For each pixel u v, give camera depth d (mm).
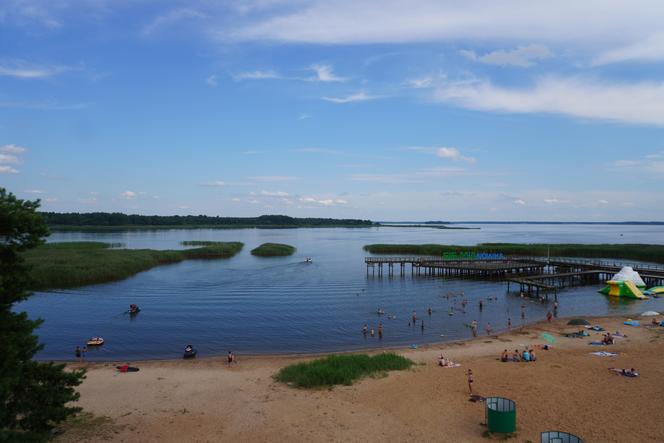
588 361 35875
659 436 22328
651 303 67125
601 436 22422
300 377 31453
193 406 27422
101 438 22891
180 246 149625
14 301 19500
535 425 23844
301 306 62844
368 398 28172
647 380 30719
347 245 174250
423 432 23328
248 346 44469
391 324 53469
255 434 23422
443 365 35438
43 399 19984
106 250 113875
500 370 33844
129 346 44125
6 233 18828
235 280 84625
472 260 98750
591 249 123000
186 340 46312
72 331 49500
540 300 68875
